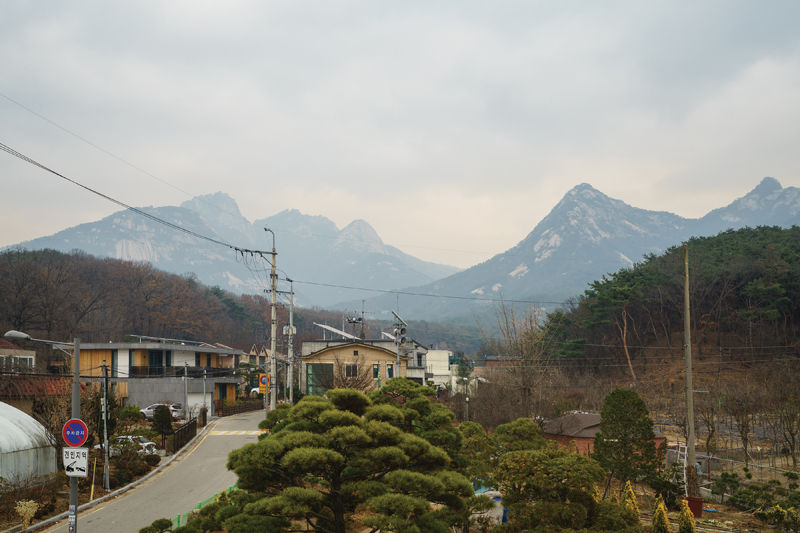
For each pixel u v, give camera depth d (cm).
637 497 3138
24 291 8850
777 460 4719
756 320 9688
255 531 1612
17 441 2906
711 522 2606
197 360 7656
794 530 2461
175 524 2497
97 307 11144
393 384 2444
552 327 9131
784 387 5578
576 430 3928
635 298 10106
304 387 6888
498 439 2844
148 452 4031
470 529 2450
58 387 3894
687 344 2802
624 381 9519
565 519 1902
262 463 1697
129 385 6588
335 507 1808
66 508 2792
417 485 1662
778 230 11712
